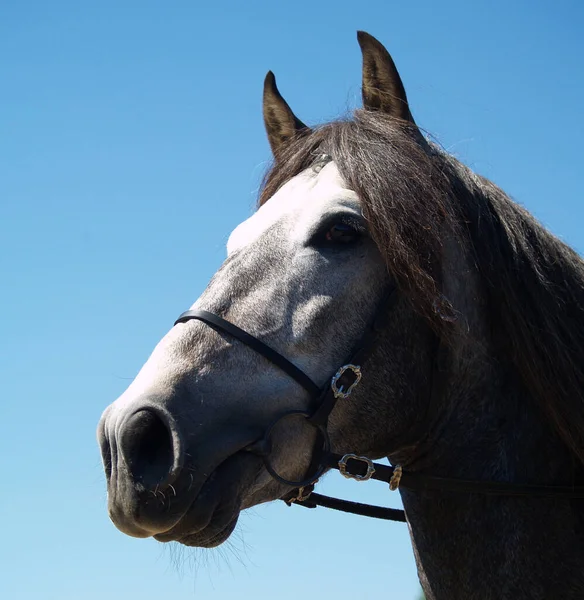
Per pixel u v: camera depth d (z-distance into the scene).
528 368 2.67
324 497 3.00
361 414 2.59
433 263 2.63
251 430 2.42
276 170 3.00
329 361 2.54
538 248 2.83
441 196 2.71
